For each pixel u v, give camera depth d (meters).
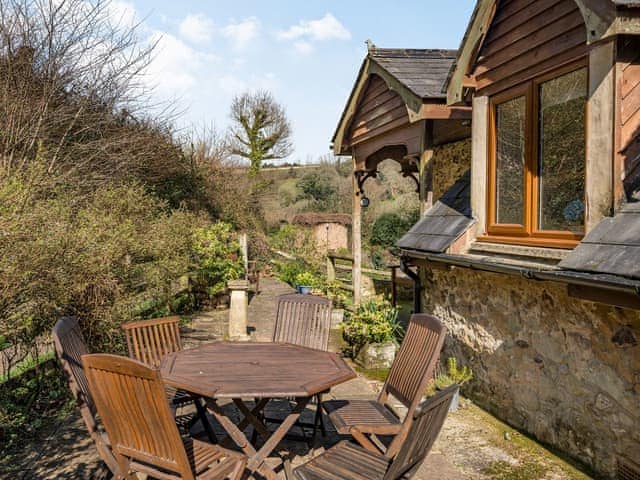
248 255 16.75
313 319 4.70
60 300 4.15
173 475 2.73
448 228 5.75
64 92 8.00
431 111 6.25
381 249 18.20
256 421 3.62
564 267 3.51
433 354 3.42
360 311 7.39
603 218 3.59
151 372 2.37
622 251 3.17
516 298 4.61
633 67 3.53
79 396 3.03
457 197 6.39
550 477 3.66
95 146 8.14
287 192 26.73
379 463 2.95
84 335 4.77
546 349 4.20
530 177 4.46
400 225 18.17
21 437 4.06
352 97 8.75
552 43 4.12
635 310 3.18
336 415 3.63
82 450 3.87
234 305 7.75
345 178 26.72
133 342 4.11
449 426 4.66
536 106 4.40
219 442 3.90
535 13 4.32
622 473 3.43
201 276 10.52
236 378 3.31
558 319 4.04
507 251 4.69
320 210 25.03
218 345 4.22
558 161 4.16
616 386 3.46
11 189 4.07
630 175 3.57
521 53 4.52
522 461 3.92
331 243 21.27
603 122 3.58
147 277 6.09
